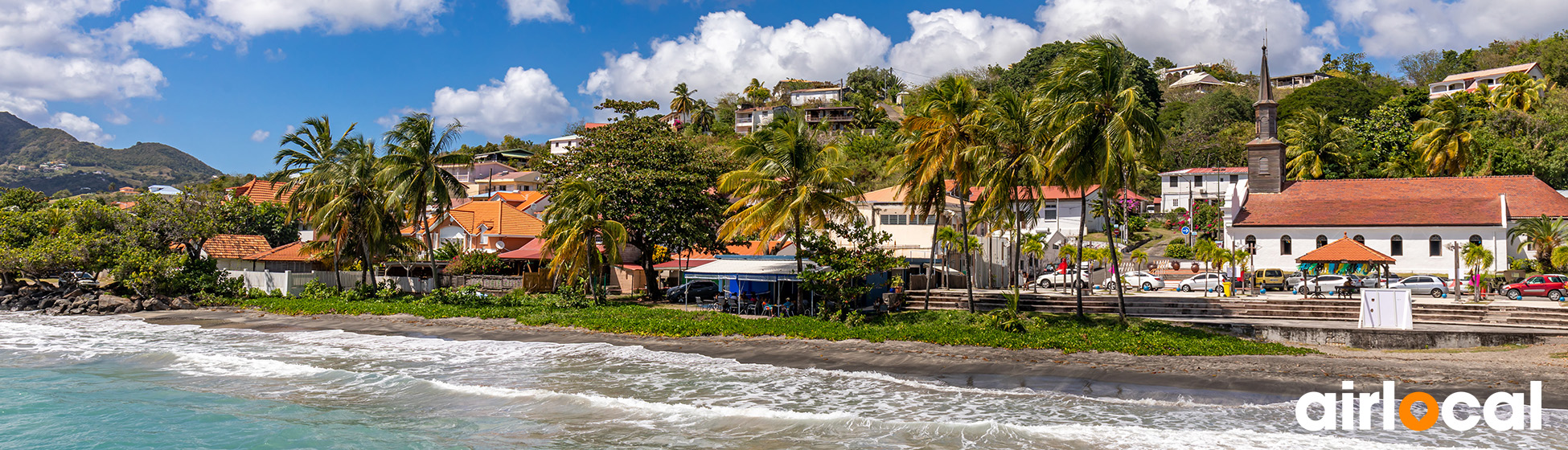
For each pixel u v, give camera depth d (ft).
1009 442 52.08
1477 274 118.62
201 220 154.20
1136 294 141.69
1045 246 175.94
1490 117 248.93
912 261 147.33
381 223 149.69
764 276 117.50
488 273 177.88
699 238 145.69
